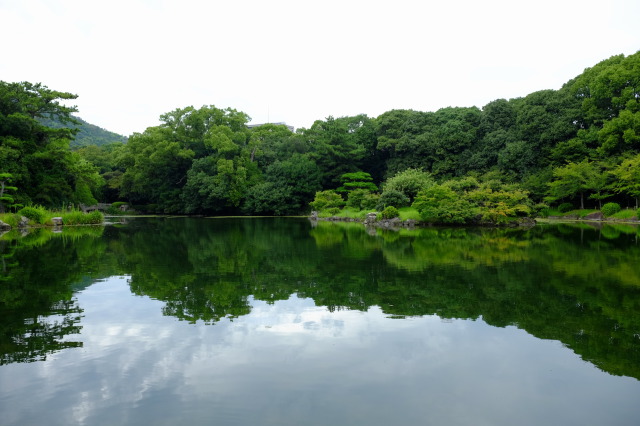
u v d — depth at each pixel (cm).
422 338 551
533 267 1057
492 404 381
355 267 1088
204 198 4584
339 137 4612
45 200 3158
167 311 680
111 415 365
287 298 763
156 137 4569
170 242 1744
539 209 3525
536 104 3775
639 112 3089
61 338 555
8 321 627
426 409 372
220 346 526
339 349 514
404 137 4228
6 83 3105
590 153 3397
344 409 372
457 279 918
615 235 1922
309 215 4572
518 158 3625
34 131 3231
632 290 799
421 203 2764
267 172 4734
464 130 4094
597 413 365
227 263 1169
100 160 6072
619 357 485
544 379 431
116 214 4925
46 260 1216
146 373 449
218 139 4466
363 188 4144
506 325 600
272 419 356
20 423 352
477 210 2730
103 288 847
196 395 400
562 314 649
